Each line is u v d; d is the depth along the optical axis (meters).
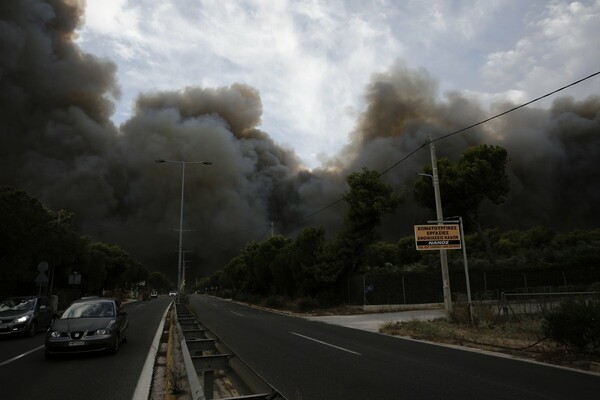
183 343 7.09
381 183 31.92
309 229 35.75
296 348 12.77
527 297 19.22
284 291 44.38
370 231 32.22
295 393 7.20
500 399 6.84
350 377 8.52
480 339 13.84
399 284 31.98
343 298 33.38
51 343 10.45
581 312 10.75
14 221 25.12
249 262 57.84
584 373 8.98
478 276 33.78
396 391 7.36
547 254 42.25
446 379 8.34
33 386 7.90
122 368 9.59
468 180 40.22
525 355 11.30
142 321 23.62
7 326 15.48
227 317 26.88
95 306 12.32
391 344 13.76
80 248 41.66
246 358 10.90
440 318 20.67
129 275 90.56
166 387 7.44
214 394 7.17
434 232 20.67
